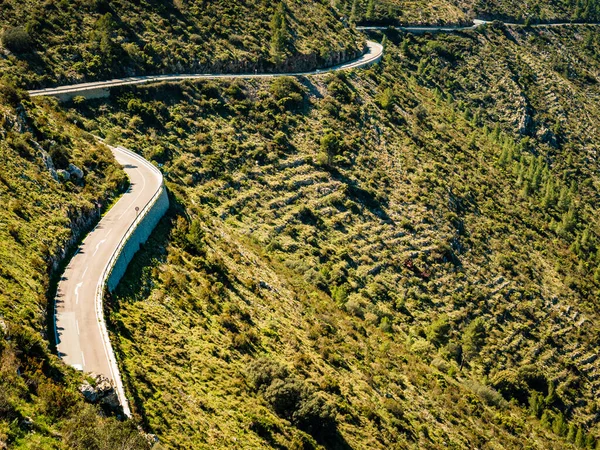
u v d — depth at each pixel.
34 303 40.53
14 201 49.81
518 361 91.31
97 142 75.25
